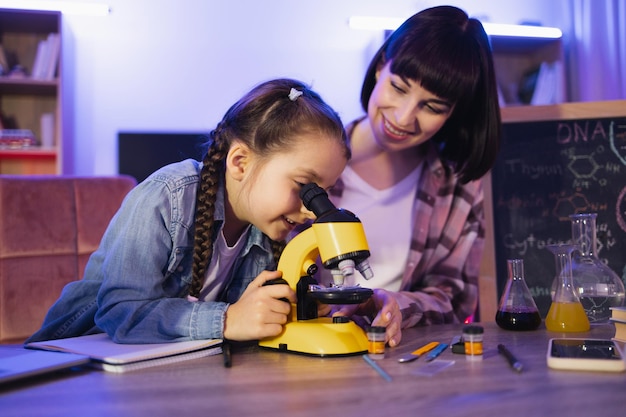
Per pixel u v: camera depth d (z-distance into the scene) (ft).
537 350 3.16
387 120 4.88
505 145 6.96
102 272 3.76
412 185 5.72
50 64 12.03
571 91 13.15
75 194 6.15
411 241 5.50
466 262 5.66
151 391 2.36
